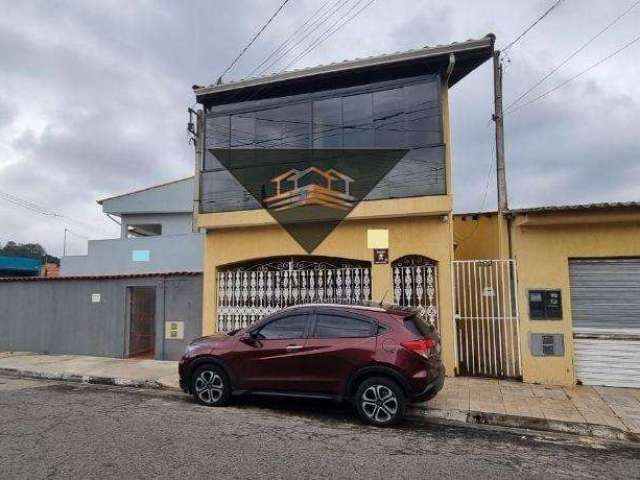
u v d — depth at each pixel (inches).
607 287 332.2
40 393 320.8
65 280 494.9
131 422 243.1
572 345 330.0
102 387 345.4
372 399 247.3
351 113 393.7
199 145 450.9
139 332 481.4
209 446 205.9
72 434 221.1
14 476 169.8
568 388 319.0
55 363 429.1
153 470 176.7
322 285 393.7
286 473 177.0
